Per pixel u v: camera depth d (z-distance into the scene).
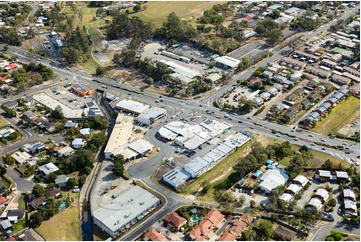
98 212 151.25
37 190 160.88
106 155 184.88
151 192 165.50
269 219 152.38
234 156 188.38
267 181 168.12
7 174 175.25
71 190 167.62
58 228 148.88
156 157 186.75
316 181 172.75
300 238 144.12
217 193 165.38
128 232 146.62
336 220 152.38
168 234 146.00
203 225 146.12
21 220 152.12
